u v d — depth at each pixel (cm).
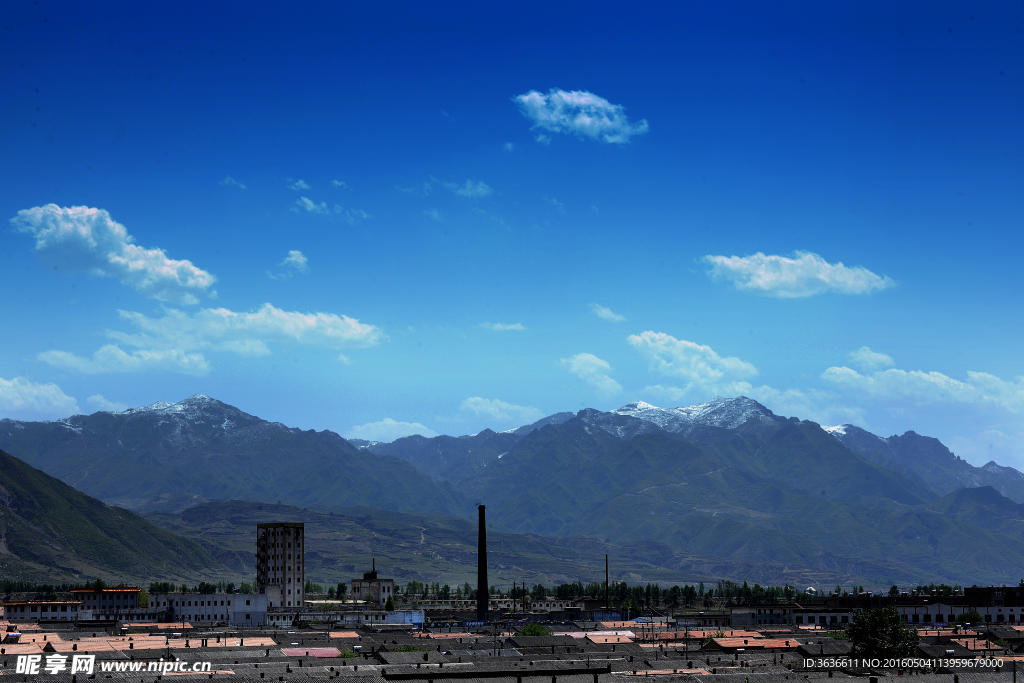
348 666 15325
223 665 15162
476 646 19838
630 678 14038
